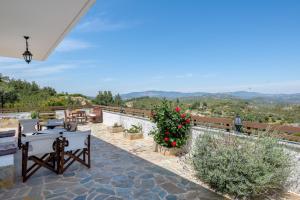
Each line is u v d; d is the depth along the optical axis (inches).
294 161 132.9
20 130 221.8
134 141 272.4
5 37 178.5
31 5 113.6
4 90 587.2
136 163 184.5
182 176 155.6
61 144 155.1
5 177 133.0
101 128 371.6
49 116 406.0
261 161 127.1
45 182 142.6
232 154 131.8
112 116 393.4
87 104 514.3
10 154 138.9
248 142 144.9
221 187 130.5
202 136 165.2
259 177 121.0
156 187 136.6
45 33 167.8
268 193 132.9
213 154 140.2
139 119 306.3
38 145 147.6
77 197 122.0
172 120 210.2
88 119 461.7
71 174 157.2
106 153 215.8
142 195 125.4
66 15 129.1
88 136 169.2
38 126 242.7
